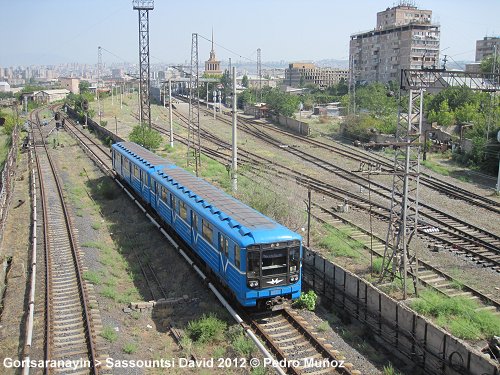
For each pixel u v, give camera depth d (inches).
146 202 1132.5
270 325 601.0
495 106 1952.5
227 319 621.3
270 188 1219.2
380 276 713.6
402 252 694.5
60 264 813.2
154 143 1865.2
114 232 1017.5
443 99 2293.3
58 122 2741.1
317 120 2704.2
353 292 642.8
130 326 624.1
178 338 585.9
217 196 807.1
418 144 689.0
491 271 773.3
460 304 625.0
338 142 2028.8
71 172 1640.0
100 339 575.8
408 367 531.5
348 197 1216.2
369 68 5280.5
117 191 1350.9
